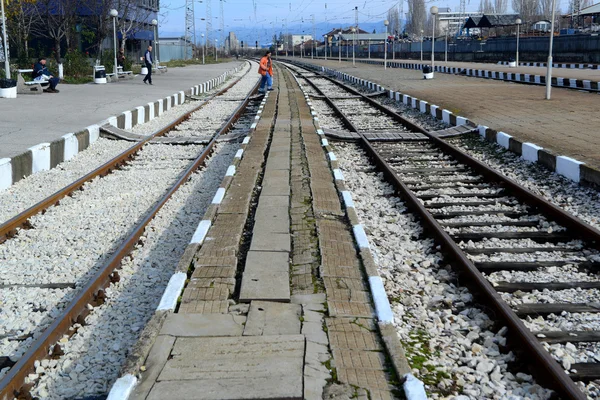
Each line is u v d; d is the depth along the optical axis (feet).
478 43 215.51
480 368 14.74
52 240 24.89
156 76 141.90
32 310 18.39
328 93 104.68
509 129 47.55
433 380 14.20
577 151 37.19
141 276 20.67
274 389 12.12
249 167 35.37
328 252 20.34
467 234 24.53
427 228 25.09
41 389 14.17
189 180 35.68
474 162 36.88
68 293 19.48
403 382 12.60
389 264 21.68
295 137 47.70
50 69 112.16
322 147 43.27
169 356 13.46
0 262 22.48
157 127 60.03
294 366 12.98
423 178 35.40
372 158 41.70
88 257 22.84
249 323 15.05
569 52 162.50
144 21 176.24
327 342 14.20
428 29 388.78
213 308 15.92
